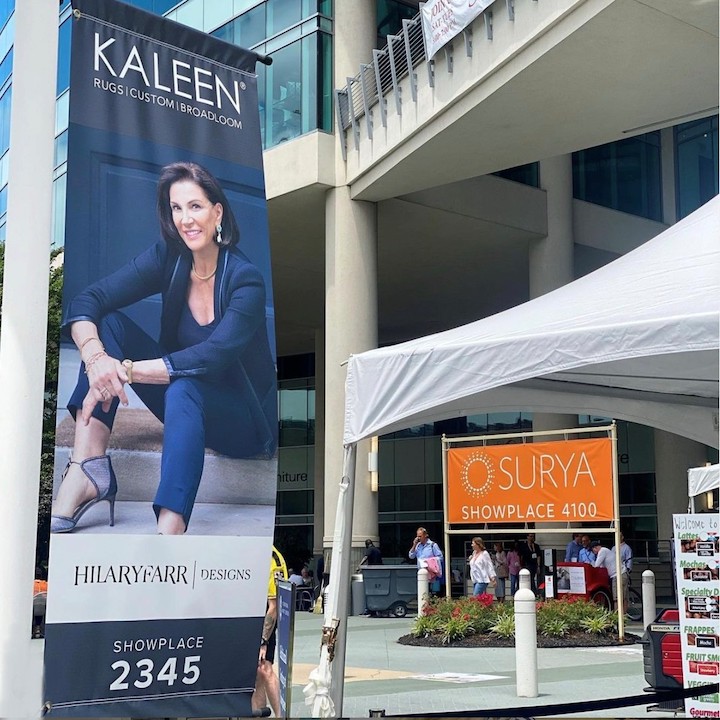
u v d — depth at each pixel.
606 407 9.66
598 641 15.02
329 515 24.94
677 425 10.08
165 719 6.25
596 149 30.77
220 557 6.59
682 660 8.09
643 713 9.08
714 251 7.33
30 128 5.96
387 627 19.11
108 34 6.62
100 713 6.04
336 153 25.55
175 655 6.34
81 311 6.27
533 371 6.77
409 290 33.88
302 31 26.16
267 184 26.28
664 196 32.09
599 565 18.70
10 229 5.94
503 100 19.66
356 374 8.05
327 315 25.52
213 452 6.65
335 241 25.34
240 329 6.88
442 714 6.20
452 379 7.27
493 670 12.52
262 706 6.71
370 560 23.53
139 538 6.30
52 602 5.96
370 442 25.31
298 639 16.55
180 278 6.69
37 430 5.79
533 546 22.00
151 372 6.49
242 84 7.23
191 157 6.86
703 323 6.01
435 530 38.75
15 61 6.06
